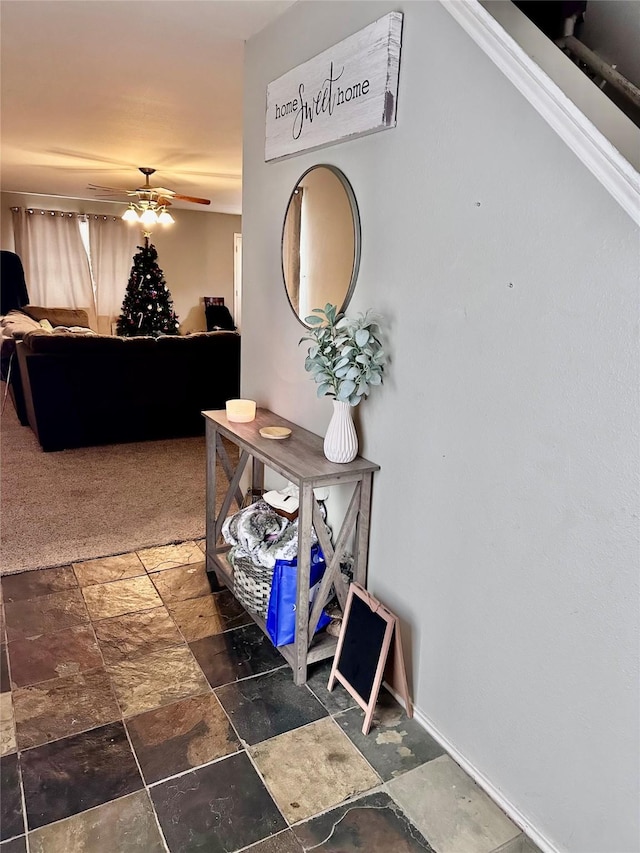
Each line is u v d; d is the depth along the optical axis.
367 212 1.75
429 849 1.33
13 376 4.88
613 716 1.17
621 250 1.06
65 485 3.55
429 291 1.53
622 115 1.06
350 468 1.77
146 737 1.64
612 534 1.13
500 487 1.37
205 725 1.69
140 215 7.27
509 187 1.27
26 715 1.71
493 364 1.36
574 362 1.17
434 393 1.55
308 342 2.16
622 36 1.23
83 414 4.29
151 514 3.16
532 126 1.21
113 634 2.11
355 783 1.50
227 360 4.74
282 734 1.66
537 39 1.16
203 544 2.83
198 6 2.10
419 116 1.51
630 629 1.12
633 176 0.96
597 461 1.14
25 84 3.03
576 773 1.26
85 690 1.82
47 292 7.80
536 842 1.36
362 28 1.70
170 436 4.70
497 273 1.32
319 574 1.96
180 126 3.88
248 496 2.70
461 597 1.53
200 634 2.13
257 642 2.09
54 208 7.66
